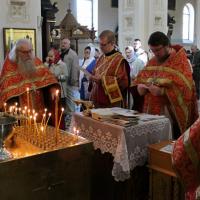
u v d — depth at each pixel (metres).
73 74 5.22
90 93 3.59
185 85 2.83
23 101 3.10
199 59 8.48
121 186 2.50
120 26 7.81
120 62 3.36
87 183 1.96
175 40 15.16
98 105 3.37
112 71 3.34
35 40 5.20
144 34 7.55
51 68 4.95
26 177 1.71
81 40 11.60
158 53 2.87
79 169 1.91
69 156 1.86
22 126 2.28
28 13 5.12
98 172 2.64
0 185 1.62
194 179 1.20
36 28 5.20
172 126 2.93
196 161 1.16
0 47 4.96
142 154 2.45
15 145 1.91
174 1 14.97
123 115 2.53
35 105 3.14
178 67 2.87
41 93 3.22
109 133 2.43
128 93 3.40
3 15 4.93
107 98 3.31
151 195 2.37
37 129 2.12
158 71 2.95
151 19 7.55
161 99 2.91
